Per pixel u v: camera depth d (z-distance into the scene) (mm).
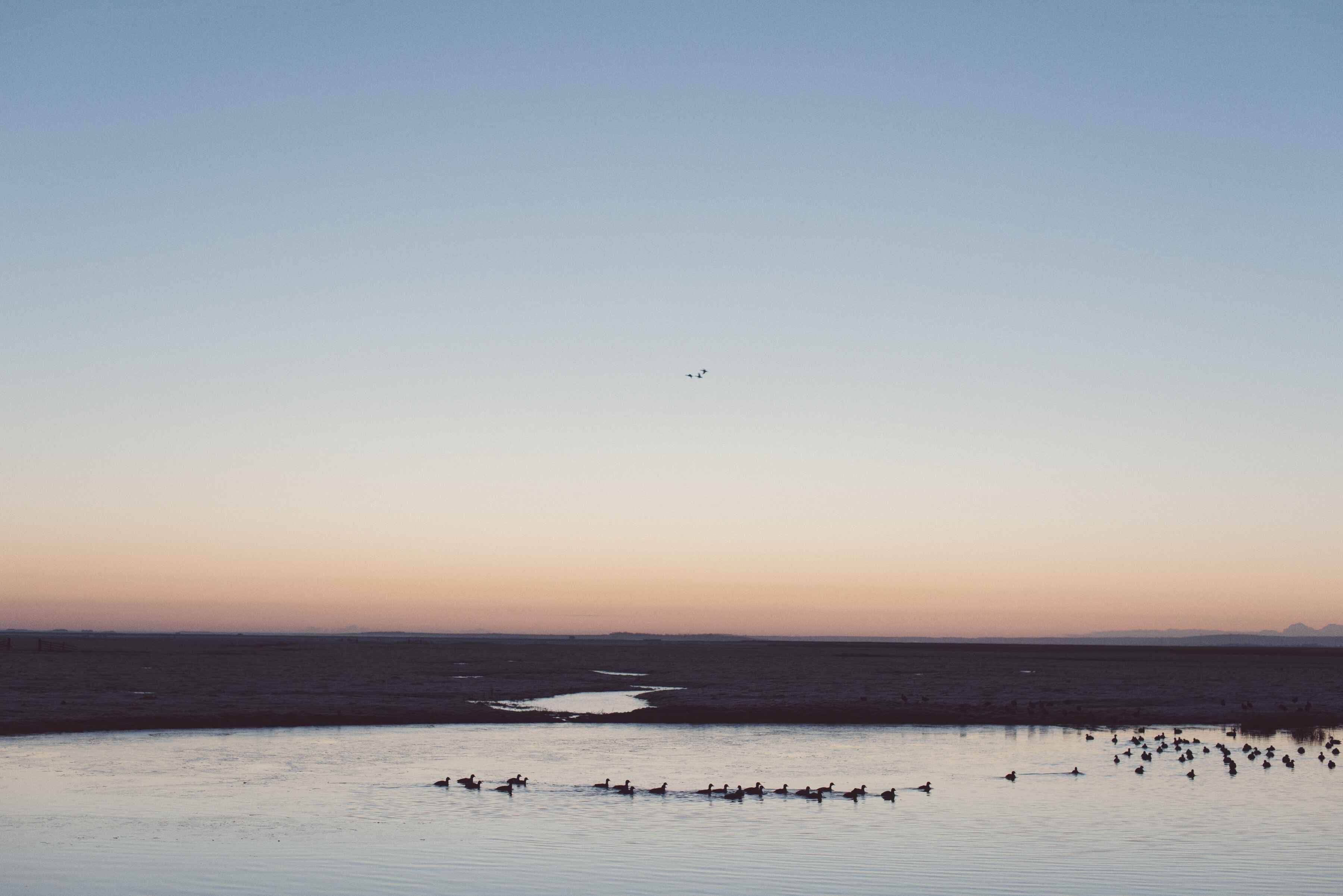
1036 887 29188
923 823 37312
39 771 46031
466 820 37094
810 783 45375
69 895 28078
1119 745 59000
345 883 29281
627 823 36938
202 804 39219
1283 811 39812
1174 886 29422
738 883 29422
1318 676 124812
